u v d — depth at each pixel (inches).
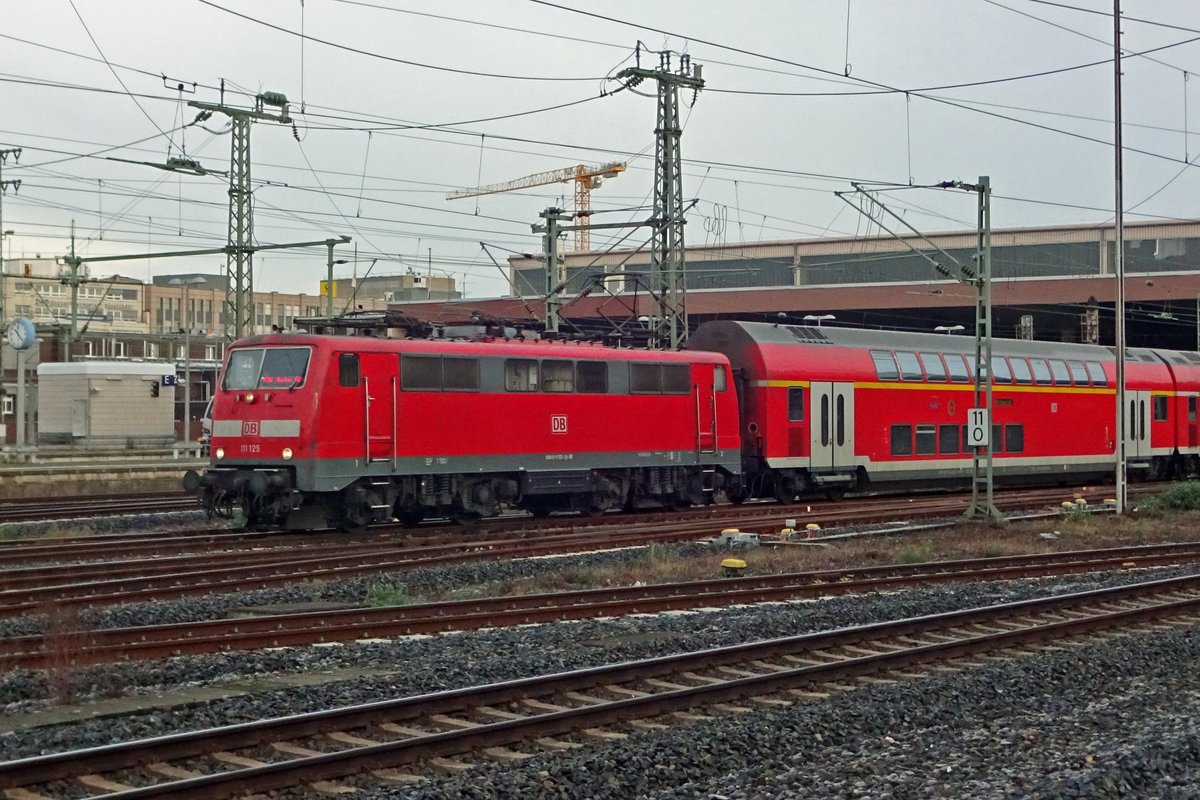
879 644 604.4
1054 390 1616.6
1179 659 594.9
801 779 387.2
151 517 1179.9
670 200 1472.7
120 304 5792.3
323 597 731.4
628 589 742.5
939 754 418.6
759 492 1406.3
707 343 1401.3
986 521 1179.3
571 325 1254.9
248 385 1005.2
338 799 360.2
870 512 1235.9
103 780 368.2
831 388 1392.7
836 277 3063.5
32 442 2615.7
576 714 437.7
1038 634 621.6
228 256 1718.8
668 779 394.3
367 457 994.1
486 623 649.0
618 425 1179.3
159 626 585.9
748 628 637.3
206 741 394.0
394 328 1058.1
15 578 755.4
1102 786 372.8
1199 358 1908.2
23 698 478.9
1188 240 2829.7
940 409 1497.3
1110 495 1563.7
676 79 1481.3
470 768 391.9
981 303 1177.4
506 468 1088.2
